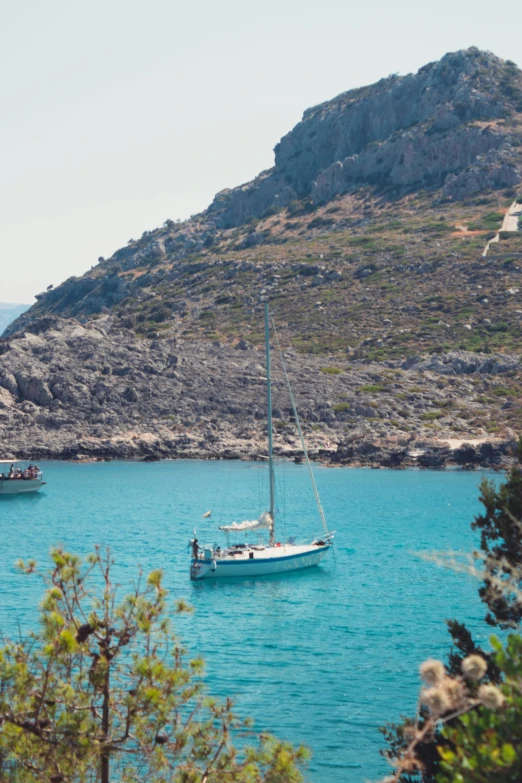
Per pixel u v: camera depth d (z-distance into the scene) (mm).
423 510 97500
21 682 14070
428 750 20812
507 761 10070
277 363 188625
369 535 81688
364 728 33719
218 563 61438
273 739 15914
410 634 46750
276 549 66125
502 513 22344
